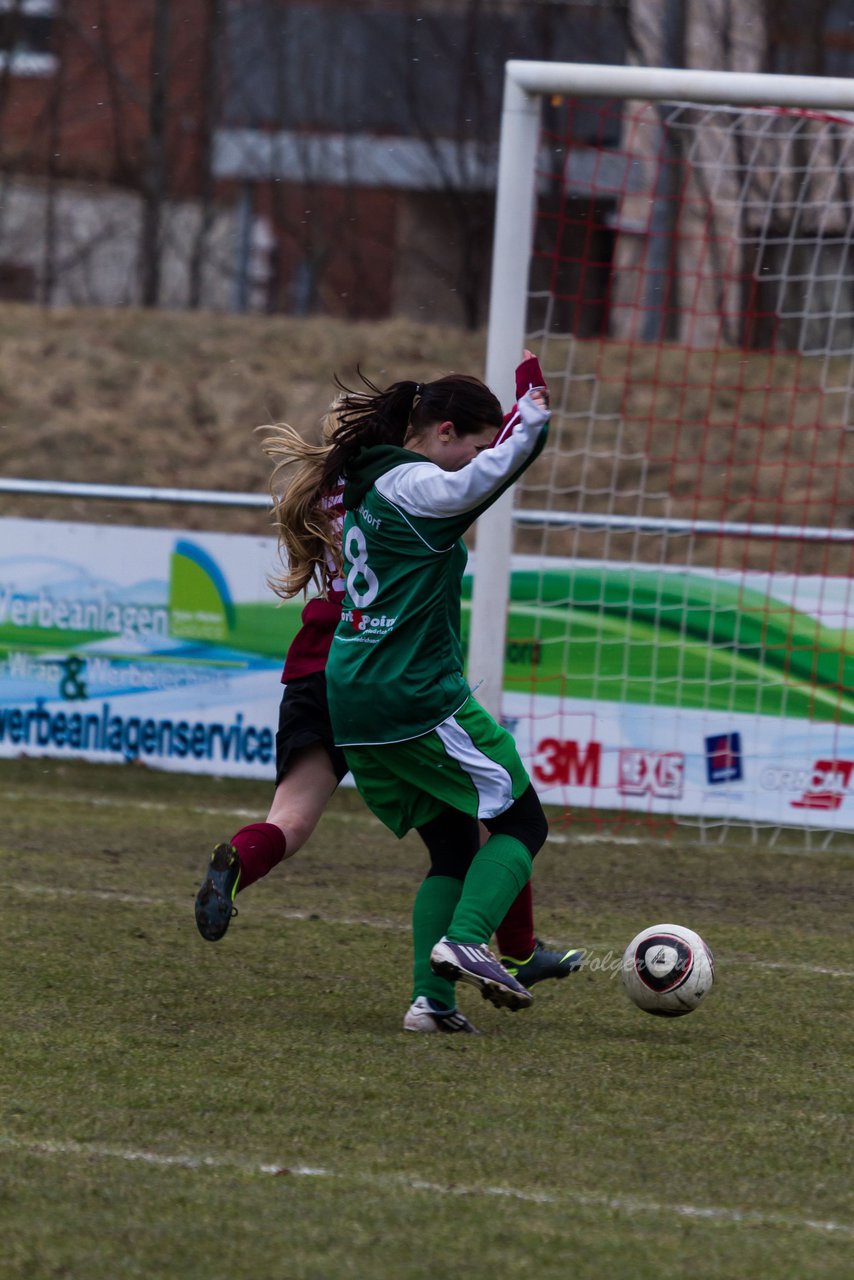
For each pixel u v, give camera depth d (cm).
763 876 2459
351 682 1449
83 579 3083
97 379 5959
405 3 7244
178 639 3055
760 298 5934
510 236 2570
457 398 1468
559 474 5381
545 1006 1653
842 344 5900
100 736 3106
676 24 5878
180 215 7850
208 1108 1268
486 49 6975
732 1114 1302
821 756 2814
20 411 5741
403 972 1769
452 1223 1050
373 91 7275
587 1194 1112
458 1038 1499
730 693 2842
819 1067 1449
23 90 7988
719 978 1805
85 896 2098
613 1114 1288
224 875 1436
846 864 2577
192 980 1694
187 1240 1012
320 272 7581
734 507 5203
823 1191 1138
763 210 5819
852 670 2797
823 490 5250
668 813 2867
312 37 7350
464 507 1395
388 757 1461
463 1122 1253
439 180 7238
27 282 8050
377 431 1467
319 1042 1466
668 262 5212
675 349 5978
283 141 7425
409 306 7781
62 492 3083
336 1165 1152
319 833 2689
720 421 5584
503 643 2595
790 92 2530
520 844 1479
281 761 1535
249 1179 1119
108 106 7912
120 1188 1095
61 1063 1374
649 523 2908
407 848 2581
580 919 2116
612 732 2884
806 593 2814
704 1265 997
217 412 5791
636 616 2872
